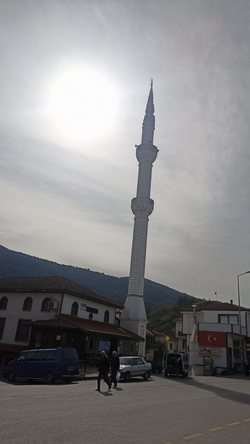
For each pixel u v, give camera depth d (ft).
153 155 159.22
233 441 25.29
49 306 99.71
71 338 96.43
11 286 111.14
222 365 118.83
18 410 31.42
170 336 230.48
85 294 110.83
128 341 122.83
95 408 34.94
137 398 44.55
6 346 100.27
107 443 22.65
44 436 23.30
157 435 25.63
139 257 146.51
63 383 61.93
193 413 36.09
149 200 152.97
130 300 140.67
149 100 171.42
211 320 144.77
